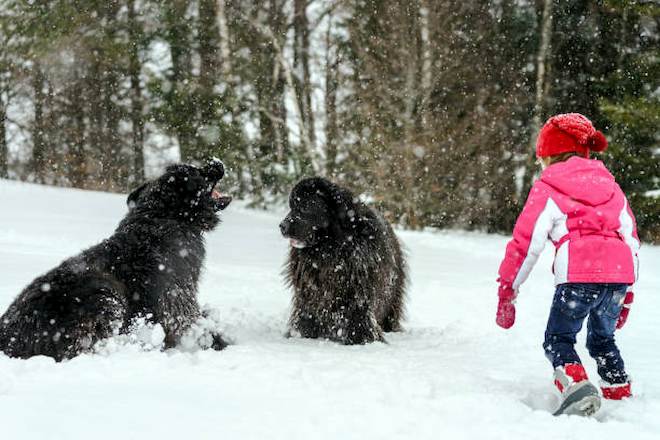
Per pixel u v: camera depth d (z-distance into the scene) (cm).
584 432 312
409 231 2253
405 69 2452
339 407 328
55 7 2519
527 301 863
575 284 376
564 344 378
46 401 312
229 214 2061
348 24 2659
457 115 2528
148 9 2609
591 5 2677
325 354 483
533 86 2753
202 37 2658
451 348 544
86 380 357
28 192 1955
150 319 468
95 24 2614
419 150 2370
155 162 2958
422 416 321
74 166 3033
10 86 2866
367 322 577
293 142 2583
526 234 382
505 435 302
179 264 494
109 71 2919
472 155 2508
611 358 390
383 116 2427
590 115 2697
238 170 2572
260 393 348
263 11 2712
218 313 555
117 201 1964
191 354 447
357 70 2652
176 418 296
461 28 2659
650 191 2295
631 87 2495
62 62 2738
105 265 461
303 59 2834
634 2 2288
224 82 2547
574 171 395
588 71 2712
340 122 2547
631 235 394
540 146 430
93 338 424
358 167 2411
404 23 2459
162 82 2538
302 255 591
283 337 595
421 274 1139
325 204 571
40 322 412
